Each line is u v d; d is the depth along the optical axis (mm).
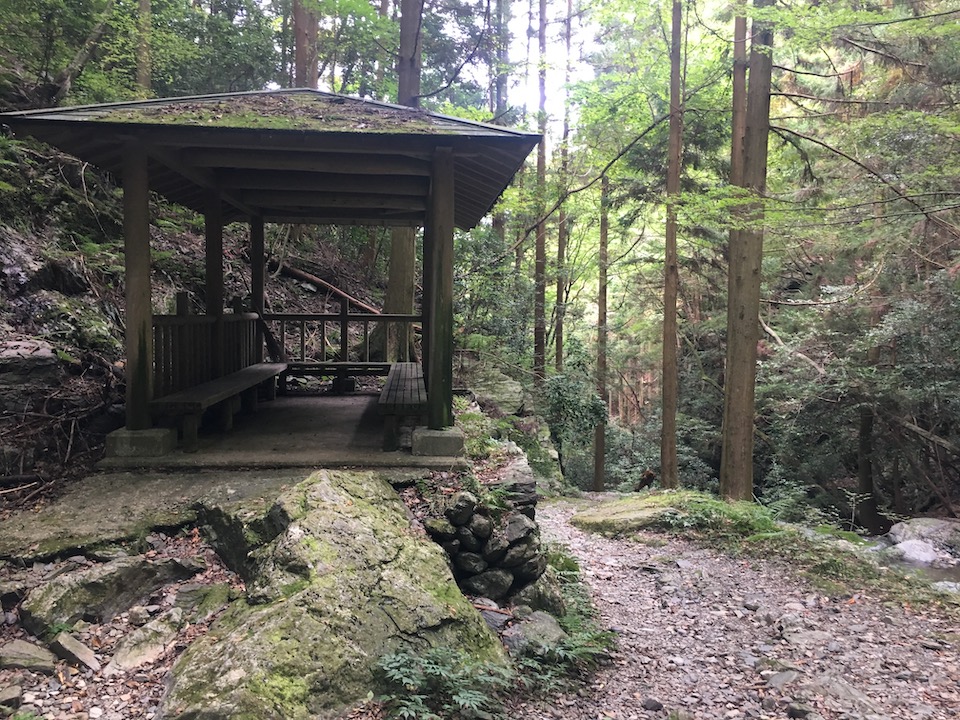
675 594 5785
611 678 3916
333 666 2801
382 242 14414
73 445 4707
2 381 4781
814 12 7883
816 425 13195
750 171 9016
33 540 3506
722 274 15227
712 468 16781
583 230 17750
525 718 3176
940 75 9719
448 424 4828
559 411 14078
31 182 7594
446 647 3139
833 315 12250
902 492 14156
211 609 3260
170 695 2553
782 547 6945
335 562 3242
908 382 11211
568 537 7730
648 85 12359
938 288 10312
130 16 10461
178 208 10164
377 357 10828
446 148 4527
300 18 12883
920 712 3787
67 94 9266
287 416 6383
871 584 6160
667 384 11445
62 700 2713
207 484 4156
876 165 10328
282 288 11125
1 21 8719
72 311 6324
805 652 4613
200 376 5562
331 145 4355
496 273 13023
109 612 3234
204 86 12820
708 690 3945
